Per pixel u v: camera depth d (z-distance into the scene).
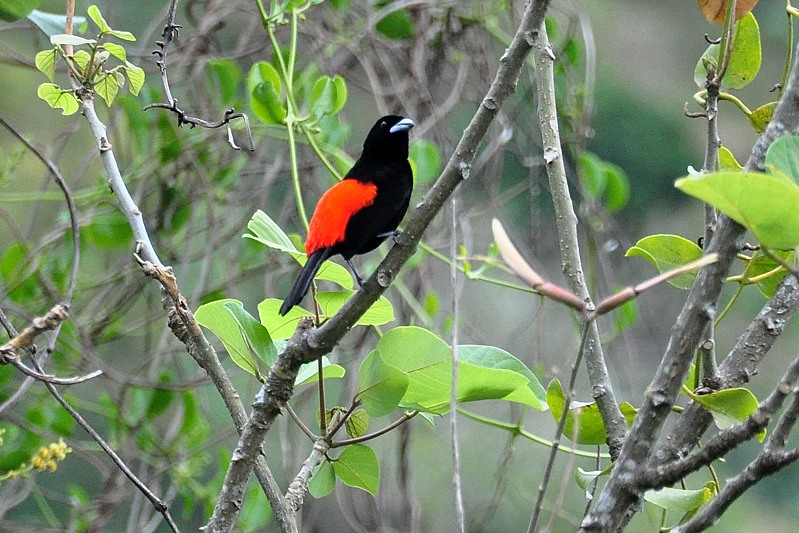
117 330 11.90
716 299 5.02
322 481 6.83
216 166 12.16
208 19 12.06
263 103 9.66
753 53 7.01
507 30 14.00
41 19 8.71
